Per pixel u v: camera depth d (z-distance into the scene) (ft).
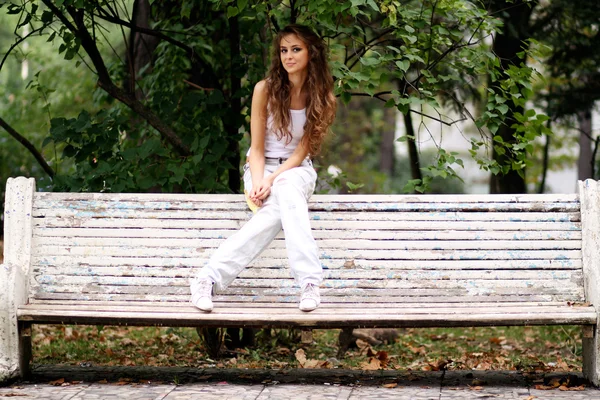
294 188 19.34
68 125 24.68
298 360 25.14
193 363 24.73
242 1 22.21
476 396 18.40
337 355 27.68
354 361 26.04
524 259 20.34
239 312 18.94
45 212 20.75
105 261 20.58
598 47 37.55
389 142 110.42
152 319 18.74
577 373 21.38
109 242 20.66
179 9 29.09
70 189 24.36
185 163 24.53
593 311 18.94
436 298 20.22
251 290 20.36
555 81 43.47
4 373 19.29
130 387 19.35
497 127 23.52
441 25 24.17
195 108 26.76
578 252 20.31
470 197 20.58
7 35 79.71
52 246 20.65
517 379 20.68
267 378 20.92
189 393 18.60
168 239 20.62
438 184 101.96
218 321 18.66
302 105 20.11
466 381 20.48
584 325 19.12
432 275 20.35
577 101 39.88
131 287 20.49
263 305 20.06
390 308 19.52
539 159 71.20
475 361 26.14
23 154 54.54
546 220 20.47
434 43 24.54
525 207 20.52
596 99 39.58
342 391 18.93
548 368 23.54
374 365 24.27
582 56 38.32
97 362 25.21
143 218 20.71
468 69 24.23
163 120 25.99
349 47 26.02
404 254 20.38
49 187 24.97
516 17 34.71
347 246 20.43
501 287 20.25
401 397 18.25
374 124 100.83
